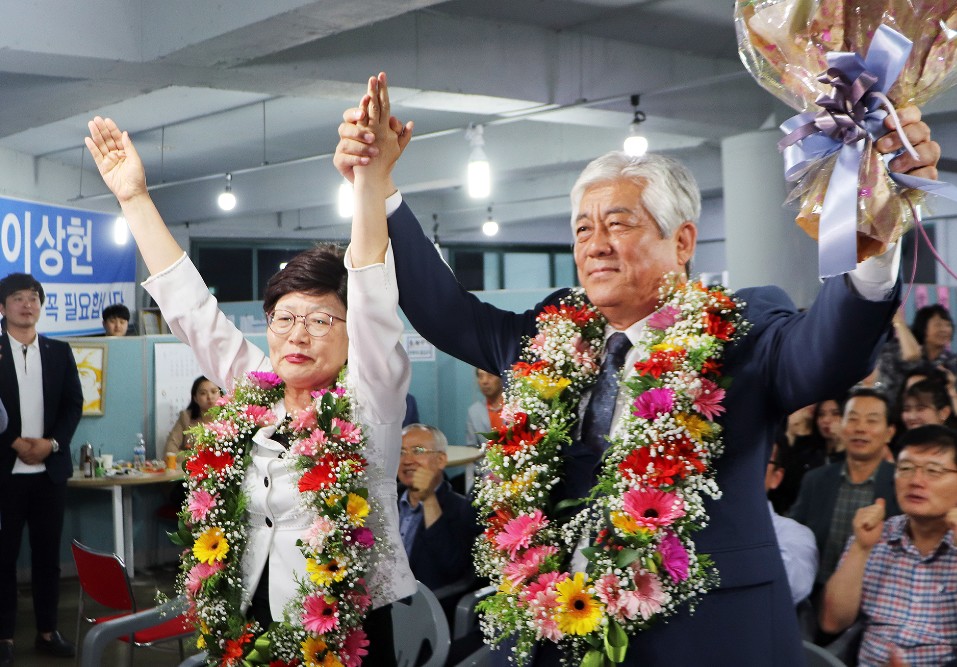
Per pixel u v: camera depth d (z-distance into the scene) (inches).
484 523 61.3
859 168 45.1
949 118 271.6
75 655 184.7
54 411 200.4
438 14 232.1
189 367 277.3
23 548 254.4
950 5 44.4
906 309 282.5
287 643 66.8
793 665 54.0
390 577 70.4
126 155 78.9
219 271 514.9
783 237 283.0
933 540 95.8
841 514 113.7
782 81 48.8
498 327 66.5
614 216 56.4
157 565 271.9
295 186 430.3
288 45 196.4
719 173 386.3
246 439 71.6
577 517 55.7
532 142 373.4
